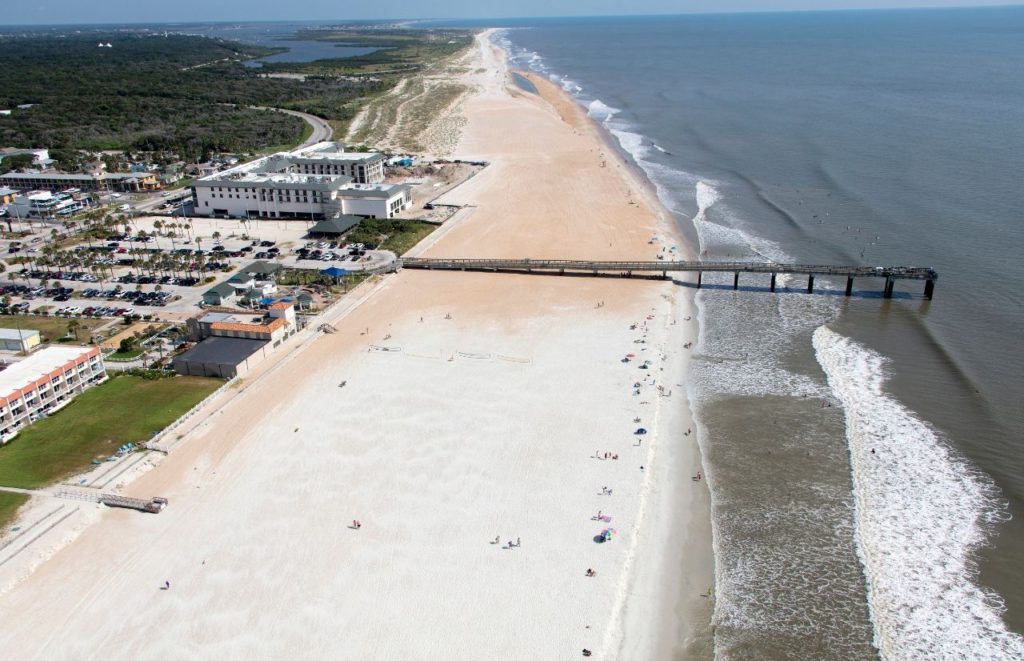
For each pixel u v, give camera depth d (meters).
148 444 83.00
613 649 56.88
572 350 106.12
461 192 193.38
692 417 89.44
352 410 90.88
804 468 78.94
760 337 110.00
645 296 125.75
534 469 78.44
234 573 64.69
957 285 120.81
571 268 136.12
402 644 57.12
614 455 80.75
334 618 59.72
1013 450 79.44
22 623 59.78
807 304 120.94
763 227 157.38
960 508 71.75
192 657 56.31
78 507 73.00
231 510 72.81
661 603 61.53
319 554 66.75
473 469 78.56
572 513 71.81
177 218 177.00
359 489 75.56
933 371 96.62
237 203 177.00
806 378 97.50
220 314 112.94
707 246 148.62
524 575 64.00
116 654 56.75
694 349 107.00
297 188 171.75
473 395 93.81
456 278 136.38
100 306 124.88
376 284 133.62
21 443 84.44
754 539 68.94
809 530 69.88
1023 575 63.56
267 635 58.19
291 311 111.62
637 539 68.69
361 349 108.00
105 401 93.69
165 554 67.12
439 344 108.88
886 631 58.72
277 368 102.25
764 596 62.41
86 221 174.88
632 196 184.75
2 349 107.69
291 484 76.69
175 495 75.25
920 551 66.81
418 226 164.88
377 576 64.00
